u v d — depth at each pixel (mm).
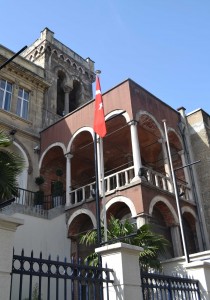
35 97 23875
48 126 22281
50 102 24891
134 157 16453
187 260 11445
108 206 16344
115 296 5965
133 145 16719
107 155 23281
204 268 8172
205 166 20078
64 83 27562
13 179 10492
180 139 20875
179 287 7430
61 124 21391
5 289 4402
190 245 18109
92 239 12539
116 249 6328
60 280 14078
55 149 21641
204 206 19250
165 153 18781
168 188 17781
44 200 20984
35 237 16031
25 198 19922
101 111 12453
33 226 16203
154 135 19500
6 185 10078
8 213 15352
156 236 12102
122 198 16000
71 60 28875
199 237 18234
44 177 21781
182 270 13172
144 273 6715
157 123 19109
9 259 4605
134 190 15719
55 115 24812
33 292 12523
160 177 18156
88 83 30125
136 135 17000
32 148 21922
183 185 18984
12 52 23250
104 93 19062
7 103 22047
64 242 17375
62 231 17578
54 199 19000
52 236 16891
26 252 15273
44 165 21828
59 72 27562
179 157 20969
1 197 10070
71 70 28562
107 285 6062
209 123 21891
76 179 24000
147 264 11242
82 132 19891
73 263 5613
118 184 16688
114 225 12352
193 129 21547
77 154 22594
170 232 17109
